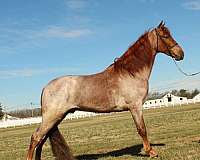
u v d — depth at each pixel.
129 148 15.47
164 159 11.72
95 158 13.30
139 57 12.47
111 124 36.38
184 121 29.27
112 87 12.09
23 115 115.06
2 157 16.86
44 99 11.80
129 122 36.44
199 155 11.95
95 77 12.17
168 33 12.85
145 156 12.73
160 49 12.85
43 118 11.77
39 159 12.06
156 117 38.53
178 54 12.81
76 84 11.88
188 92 131.88
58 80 11.95
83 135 26.31
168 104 81.62
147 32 12.84
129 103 12.21
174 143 15.46
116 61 12.38
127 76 12.23
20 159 15.59
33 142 11.72
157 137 18.41
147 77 12.51
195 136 17.44
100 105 12.01
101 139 21.88
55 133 11.82
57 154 11.70
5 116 106.44
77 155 14.59
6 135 38.09
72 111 12.03
